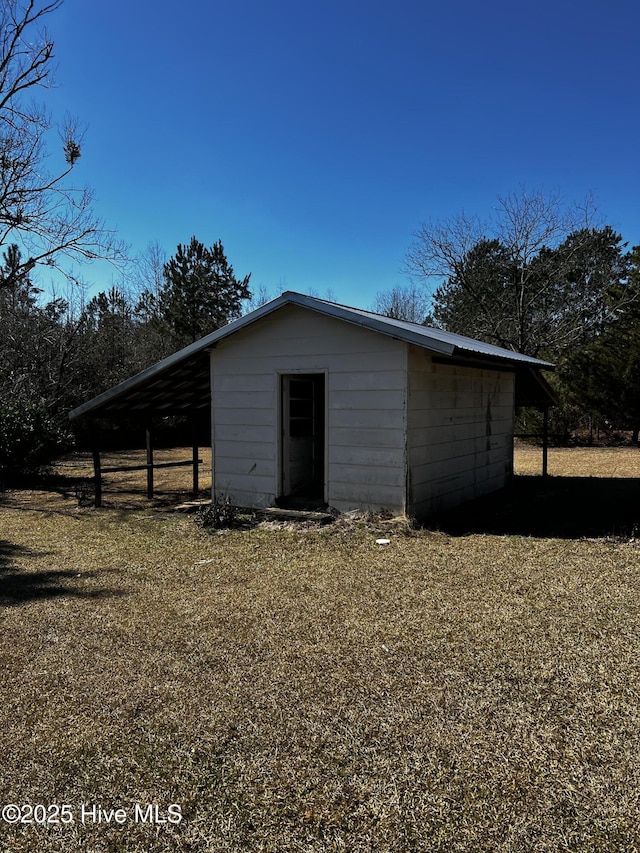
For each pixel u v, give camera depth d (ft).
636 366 56.70
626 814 6.90
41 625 13.20
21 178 39.75
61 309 62.80
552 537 20.94
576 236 79.36
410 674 10.44
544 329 76.33
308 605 14.10
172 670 10.85
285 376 25.89
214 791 7.49
